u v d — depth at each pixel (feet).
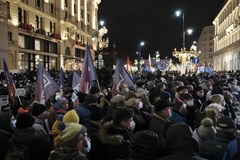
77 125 13.14
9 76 27.86
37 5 164.96
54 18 184.85
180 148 10.69
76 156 12.12
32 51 155.53
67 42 199.31
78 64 200.13
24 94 34.91
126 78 32.96
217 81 49.29
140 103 22.59
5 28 119.65
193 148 10.77
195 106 26.50
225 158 13.12
